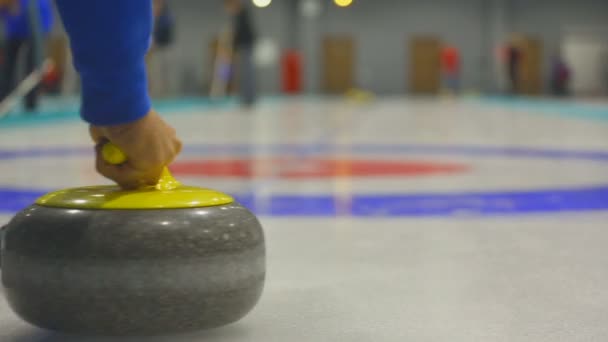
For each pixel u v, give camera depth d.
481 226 2.43
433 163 4.93
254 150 6.06
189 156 5.43
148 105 1.02
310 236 2.26
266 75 29.83
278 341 1.19
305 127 9.62
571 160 5.12
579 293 1.54
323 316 1.36
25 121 8.98
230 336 1.22
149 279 1.03
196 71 29.70
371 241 2.17
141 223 1.05
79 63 0.97
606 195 3.25
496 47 32.12
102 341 1.17
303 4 31.17
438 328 1.28
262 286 1.17
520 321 1.33
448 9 32.47
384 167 4.67
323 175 4.18
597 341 1.21
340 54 32.72
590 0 32.59
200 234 1.07
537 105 19.36
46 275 1.04
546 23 32.72
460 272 1.75
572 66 33.03
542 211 2.78
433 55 32.75
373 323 1.31
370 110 16.14
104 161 1.09
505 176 4.12
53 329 1.08
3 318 1.31
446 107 18.27
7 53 8.65
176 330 1.07
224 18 29.55
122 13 0.94
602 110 15.77
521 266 1.81
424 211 2.79
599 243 2.12
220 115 12.49
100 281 1.02
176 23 29.45
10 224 1.12
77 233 1.04
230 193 3.35
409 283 1.63
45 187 3.46
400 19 32.62
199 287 1.06
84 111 1.00
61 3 0.93
